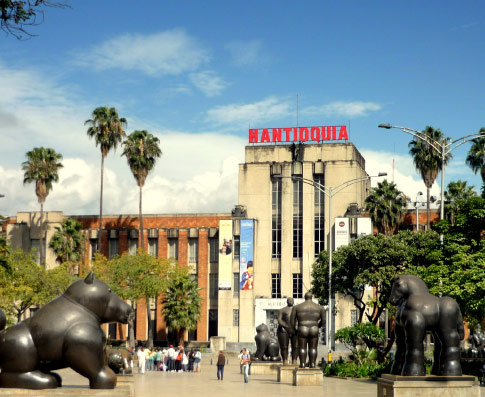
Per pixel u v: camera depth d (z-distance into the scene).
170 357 53.12
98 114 86.38
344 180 86.31
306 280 85.31
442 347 17.44
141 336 89.19
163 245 92.69
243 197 88.50
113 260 77.69
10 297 56.22
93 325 15.20
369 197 80.75
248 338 84.75
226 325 85.81
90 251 95.25
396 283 18.16
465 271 33.84
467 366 41.66
